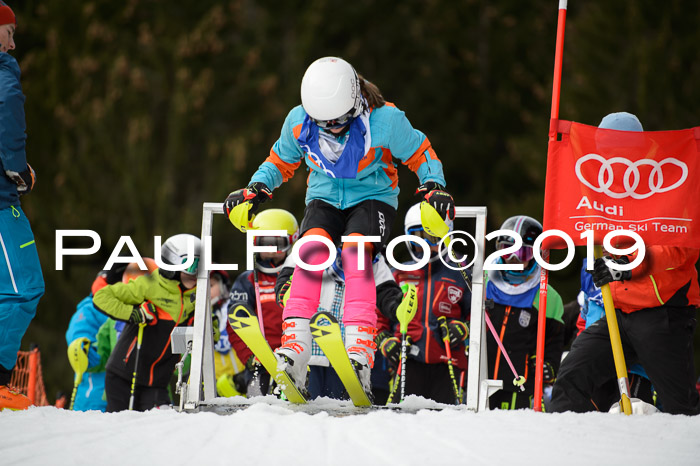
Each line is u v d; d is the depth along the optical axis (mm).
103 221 85438
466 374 21297
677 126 76688
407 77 86000
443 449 11164
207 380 16812
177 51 89125
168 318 22531
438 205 15047
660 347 15859
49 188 86750
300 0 89188
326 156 14891
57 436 11727
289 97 85500
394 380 20547
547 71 86312
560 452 11062
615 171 15609
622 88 80250
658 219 15398
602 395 18656
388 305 18703
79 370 24328
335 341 13891
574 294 66250
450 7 87750
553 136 15859
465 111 86625
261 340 14594
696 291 16156
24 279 15328
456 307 21391
